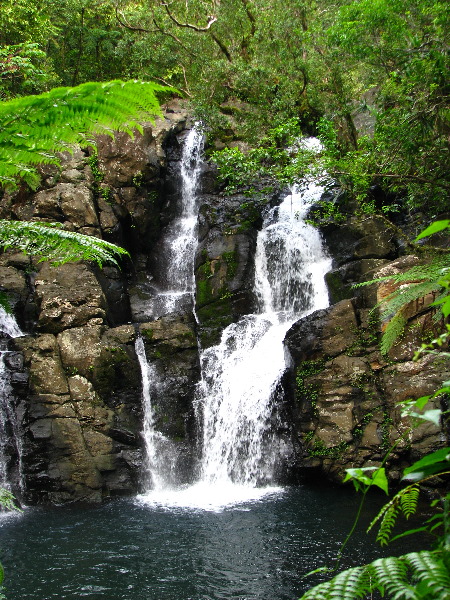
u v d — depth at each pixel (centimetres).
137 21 1942
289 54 1667
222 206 1495
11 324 1244
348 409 1027
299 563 694
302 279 1361
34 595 637
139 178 1522
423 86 1100
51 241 458
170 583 660
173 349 1236
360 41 1212
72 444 1055
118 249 466
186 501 1002
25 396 1095
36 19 1753
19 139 248
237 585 647
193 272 1501
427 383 964
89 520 902
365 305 1089
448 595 118
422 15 1188
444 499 147
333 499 955
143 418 1159
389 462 966
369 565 142
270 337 1238
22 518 927
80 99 233
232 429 1155
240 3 1864
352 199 1388
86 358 1142
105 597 630
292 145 1441
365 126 1591
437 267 663
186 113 1834
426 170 1108
